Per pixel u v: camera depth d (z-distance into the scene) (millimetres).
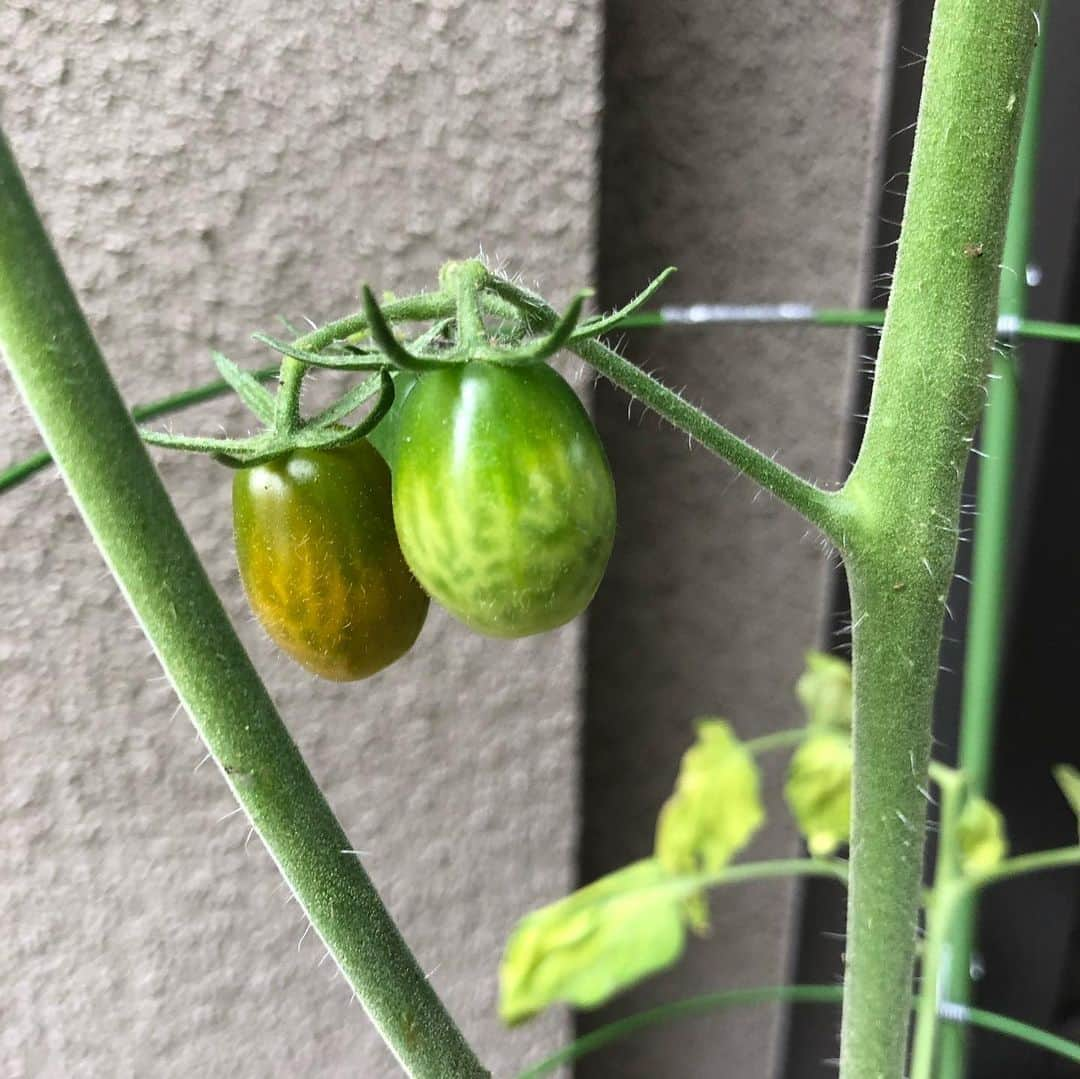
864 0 259
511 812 296
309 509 126
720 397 292
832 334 291
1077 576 288
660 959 266
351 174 227
